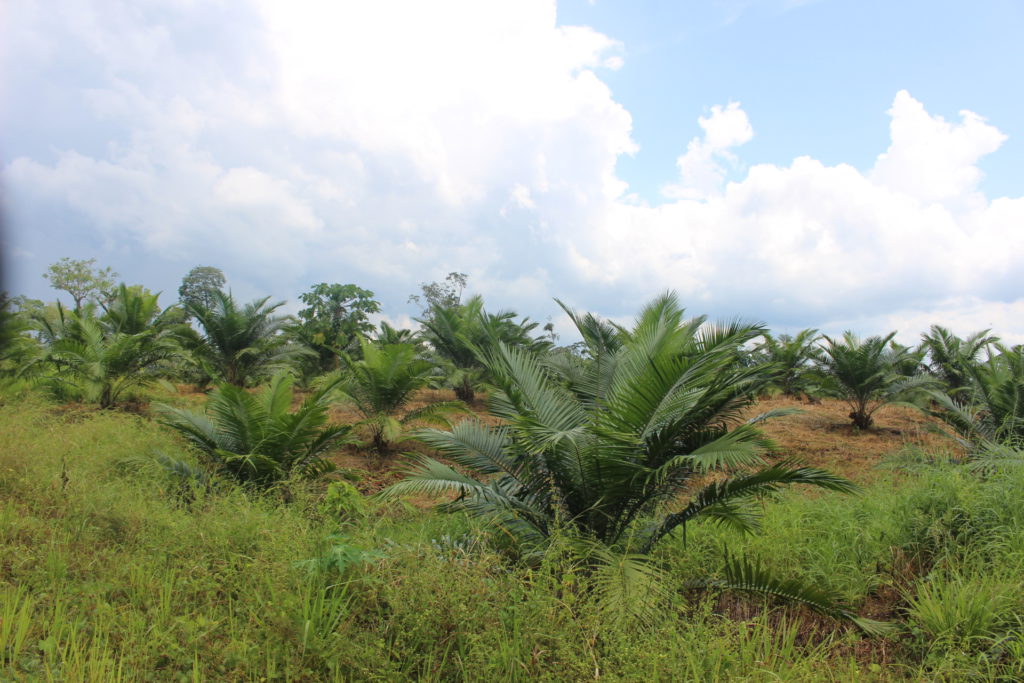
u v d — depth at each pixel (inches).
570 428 194.5
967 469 233.3
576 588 145.3
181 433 300.8
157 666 117.0
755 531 200.8
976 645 146.2
